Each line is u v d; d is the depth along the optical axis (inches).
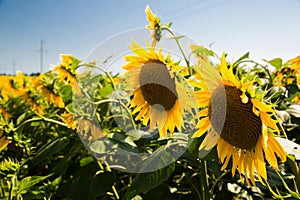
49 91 36.9
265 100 18.1
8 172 22.1
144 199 23.1
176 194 24.4
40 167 31.7
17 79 50.2
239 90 18.8
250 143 18.7
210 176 25.7
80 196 23.6
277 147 18.0
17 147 26.4
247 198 22.6
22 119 29.8
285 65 40.5
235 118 18.5
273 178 21.1
